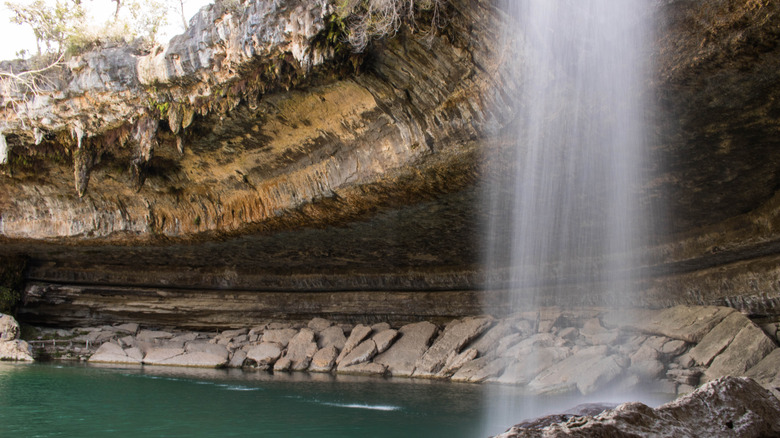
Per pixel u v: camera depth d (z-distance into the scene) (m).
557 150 10.41
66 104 15.15
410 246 19.03
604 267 16.98
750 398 4.31
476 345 19.36
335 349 22.41
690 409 4.02
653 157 10.35
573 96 9.13
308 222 16.88
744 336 13.32
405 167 12.51
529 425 4.73
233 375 19.81
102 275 26.52
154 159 17.78
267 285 25.61
